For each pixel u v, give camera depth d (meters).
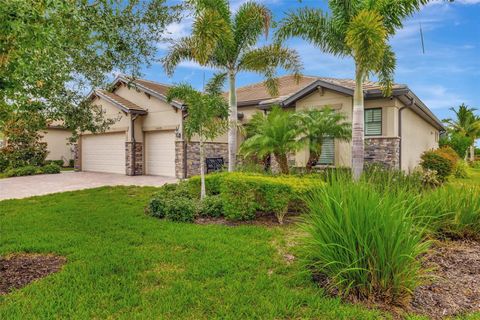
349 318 3.15
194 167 16.97
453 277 4.06
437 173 13.67
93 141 20.73
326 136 12.44
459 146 29.86
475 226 5.49
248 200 7.14
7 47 3.11
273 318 3.16
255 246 5.38
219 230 6.39
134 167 18.08
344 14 10.53
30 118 6.67
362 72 10.24
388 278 3.43
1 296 3.57
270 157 15.52
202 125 8.88
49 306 3.35
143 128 18.38
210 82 12.92
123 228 6.57
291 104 15.43
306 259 4.10
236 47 12.52
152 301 3.48
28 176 17.70
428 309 3.34
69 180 15.77
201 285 3.88
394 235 3.46
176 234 6.07
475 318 3.15
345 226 3.65
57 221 7.15
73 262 4.62
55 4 3.20
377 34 8.99
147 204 9.14
